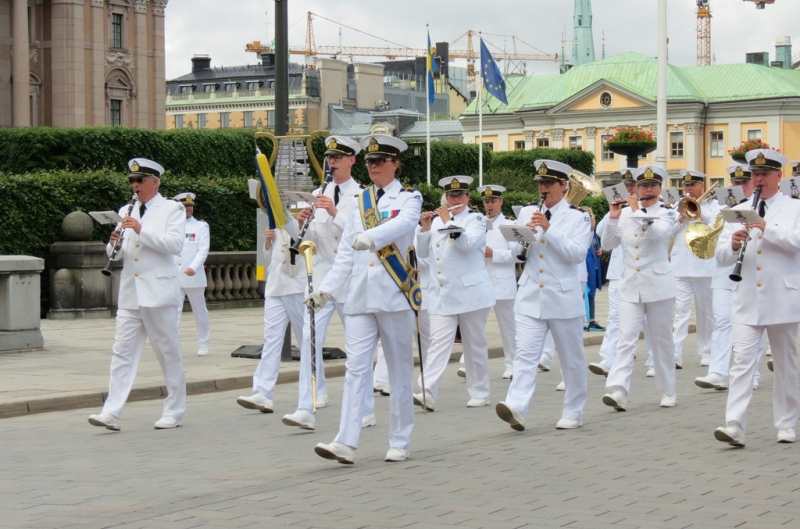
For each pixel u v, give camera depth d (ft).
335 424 45.96
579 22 527.81
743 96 335.67
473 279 50.93
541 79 371.15
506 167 241.35
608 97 345.92
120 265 97.66
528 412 49.01
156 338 45.32
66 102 294.05
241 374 60.13
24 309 70.03
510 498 31.78
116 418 44.80
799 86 345.10
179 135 145.79
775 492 32.40
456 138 389.19
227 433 44.19
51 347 72.69
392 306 36.35
